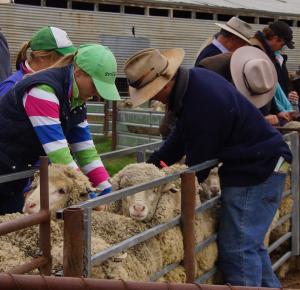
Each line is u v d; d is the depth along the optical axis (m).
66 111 4.45
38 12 26.33
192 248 4.72
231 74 6.12
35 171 4.39
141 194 4.56
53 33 5.02
